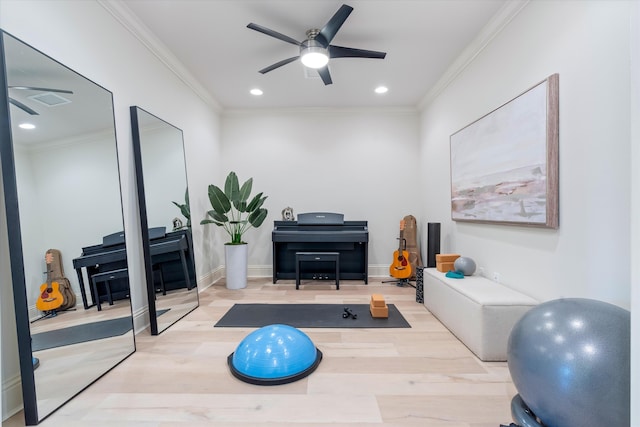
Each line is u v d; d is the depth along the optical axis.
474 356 1.99
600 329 1.01
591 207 1.58
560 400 1.00
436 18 2.37
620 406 0.92
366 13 2.30
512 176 2.19
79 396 1.59
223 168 4.49
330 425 1.37
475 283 2.38
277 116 4.46
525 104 2.04
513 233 2.23
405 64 3.10
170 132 2.93
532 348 1.09
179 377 1.76
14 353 1.49
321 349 2.10
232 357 1.94
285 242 4.20
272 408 1.48
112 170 2.10
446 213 3.47
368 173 4.48
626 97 1.40
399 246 4.14
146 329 2.46
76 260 1.74
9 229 1.39
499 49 2.39
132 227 2.36
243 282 3.82
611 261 1.47
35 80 1.57
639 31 0.71
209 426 1.36
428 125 4.05
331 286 3.90
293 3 2.18
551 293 1.86
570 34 1.70
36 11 1.60
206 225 3.88
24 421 1.41
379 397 1.57
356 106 4.37
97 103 1.99
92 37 1.99
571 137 1.70
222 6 2.21
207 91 3.76
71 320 1.67
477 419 1.40
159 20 2.36
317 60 2.48
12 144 1.41
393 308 2.98
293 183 4.50
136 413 1.45
